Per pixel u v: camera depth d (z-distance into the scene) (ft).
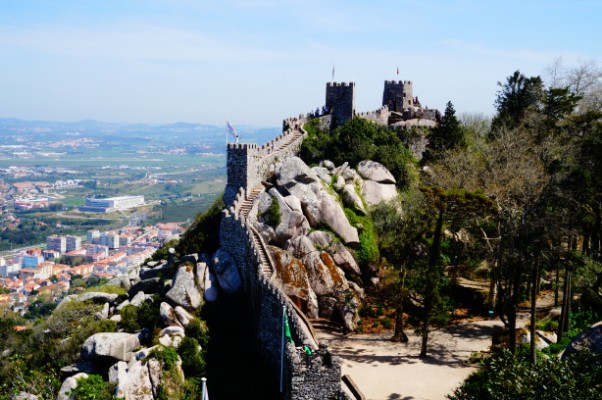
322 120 324.60
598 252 207.51
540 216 184.03
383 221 255.09
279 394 177.17
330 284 225.97
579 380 113.60
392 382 169.99
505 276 189.26
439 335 210.18
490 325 217.97
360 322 221.46
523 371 117.60
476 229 251.80
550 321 208.64
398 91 373.20
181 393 181.98
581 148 215.51
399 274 211.20
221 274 224.12
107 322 220.43
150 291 249.55
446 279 239.71
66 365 208.33
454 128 286.87
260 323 196.34
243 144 252.42
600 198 205.46
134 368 185.47
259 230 234.58
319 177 265.75
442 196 197.36
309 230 242.37
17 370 199.21
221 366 193.16
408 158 304.09
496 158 219.41
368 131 305.53
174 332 202.39
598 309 207.51
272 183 261.85
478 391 135.23
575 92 301.84
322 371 157.38
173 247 285.64
